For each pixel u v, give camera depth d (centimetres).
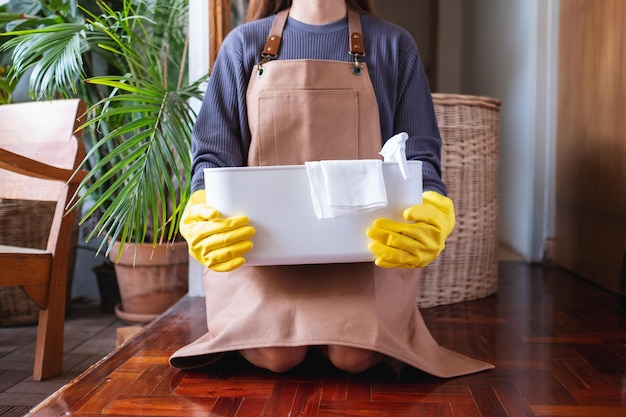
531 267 301
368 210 118
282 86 143
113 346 214
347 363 136
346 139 142
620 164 230
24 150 196
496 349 165
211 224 121
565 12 292
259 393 132
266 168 121
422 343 149
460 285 221
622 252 228
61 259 182
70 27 196
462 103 213
